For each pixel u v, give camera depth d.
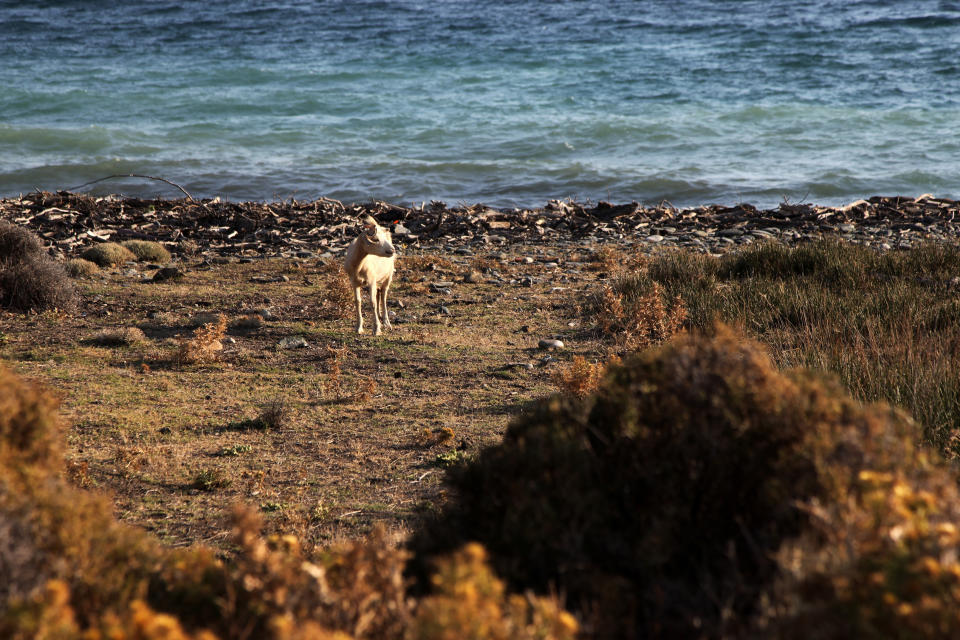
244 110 147.62
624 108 139.50
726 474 8.04
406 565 8.72
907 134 111.31
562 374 24.42
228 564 12.16
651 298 30.91
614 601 7.25
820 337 26.22
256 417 21.98
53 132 122.62
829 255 41.09
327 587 6.92
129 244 52.69
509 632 5.62
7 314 34.88
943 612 5.24
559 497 7.99
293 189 93.06
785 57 184.38
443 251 56.09
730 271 41.84
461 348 30.61
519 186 92.62
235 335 32.62
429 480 17.14
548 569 7.69
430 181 95.56
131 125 134.75
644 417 8.59
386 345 31.08
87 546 6.89
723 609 6.94
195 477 17.02
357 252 30.80
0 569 6.17
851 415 8.01
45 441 8.50
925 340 23.64
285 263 50.69
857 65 169.62
